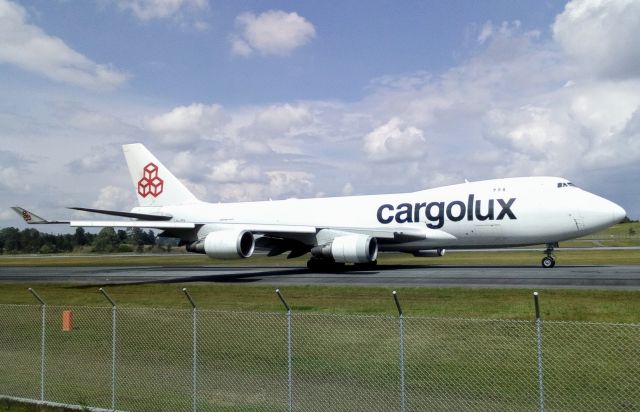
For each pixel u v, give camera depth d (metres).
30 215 31.33
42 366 12.23
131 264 60.84
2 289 32.72
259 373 13.02
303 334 16.20
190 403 11.57
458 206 35.72
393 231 36.25
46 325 19.78
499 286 23.89
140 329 18.19
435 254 41.12
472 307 18.86
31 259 90.50
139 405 11.65
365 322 17.12
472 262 45.28
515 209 33.81
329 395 11.45
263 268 44.72
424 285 25.27
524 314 17.33
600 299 19.55
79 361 14.97
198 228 37.62
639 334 14.40
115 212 36.84
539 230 33.28
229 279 32.59
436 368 12.52
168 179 48.16
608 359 12.60
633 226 184.62
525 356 12.98
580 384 11.26
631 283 23.53
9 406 12.09
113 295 27.22
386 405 10.77
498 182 35.69
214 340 16.25
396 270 35.47
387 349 14.11
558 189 33.53
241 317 19.23
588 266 34.50
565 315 16.95
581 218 32.31
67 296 28.12
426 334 15.24
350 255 34.25
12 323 20.41
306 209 42.22
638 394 10.66
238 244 33.62
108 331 18.25
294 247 40.31
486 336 14.73
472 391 11.16
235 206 45.56
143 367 14.12
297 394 11.60
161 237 39.69
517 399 10.69
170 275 38.44
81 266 57.66
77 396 12.38
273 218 43.16
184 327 18.16
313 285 26.80
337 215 40.38
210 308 21.39
